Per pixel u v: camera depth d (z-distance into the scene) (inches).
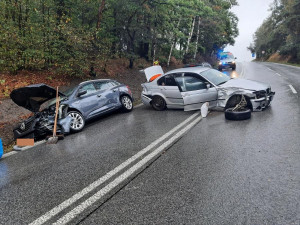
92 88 327.6
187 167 154.8
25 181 158.6
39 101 272.1
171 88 331.9
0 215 121.0
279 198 112.7
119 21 737.0
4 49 471.8
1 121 345.7
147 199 122.3
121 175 152.6
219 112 294.4
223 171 144.3
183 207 112.6
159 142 209.3
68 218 113.0
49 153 216.1
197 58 1539.1
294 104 290.4
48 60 558.3
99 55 581.9
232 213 105.0
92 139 244.1
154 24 787.4
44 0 537.0
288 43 1759.4
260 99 262.1
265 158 156.2
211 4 1360.7
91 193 133.9
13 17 523.8
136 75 751.7
